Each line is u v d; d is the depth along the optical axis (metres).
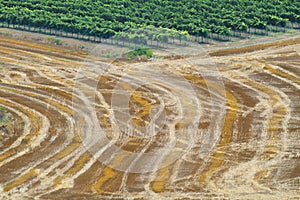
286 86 118.88
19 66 132.50
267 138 93.88
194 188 77.75
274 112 104.88
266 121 100.75
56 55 140.50
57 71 128.75
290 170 83.06
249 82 120.69
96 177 80.81
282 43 148.38
